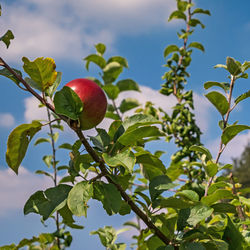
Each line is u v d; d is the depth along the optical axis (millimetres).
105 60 4402
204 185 2812
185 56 4480
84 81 1565
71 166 1726
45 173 4133
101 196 1519
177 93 4266
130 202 1621
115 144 1644
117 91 4004
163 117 3947
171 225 1812
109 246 2734
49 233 3434
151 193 1757
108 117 3932
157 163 1805
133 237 3664
